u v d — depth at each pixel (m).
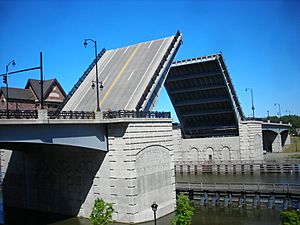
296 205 39.72
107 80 50.16
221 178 66.44
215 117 79.94
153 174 38.53
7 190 46.34
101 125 36.38
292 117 188.25
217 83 71.75
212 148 79.44
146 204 36.97
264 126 90.25
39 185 42.75
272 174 69.81
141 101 42.69
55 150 40.09
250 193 42.97
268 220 36.06
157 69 46.62
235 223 35.53
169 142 42.19
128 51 54.09
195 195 47.34
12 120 27.45
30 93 75.69
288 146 117.75
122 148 35.59
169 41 50.88
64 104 50.50
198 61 67.56
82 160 38.69
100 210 29.17
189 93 75.94
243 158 76.06
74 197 39.50
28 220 38.47
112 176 36.19
